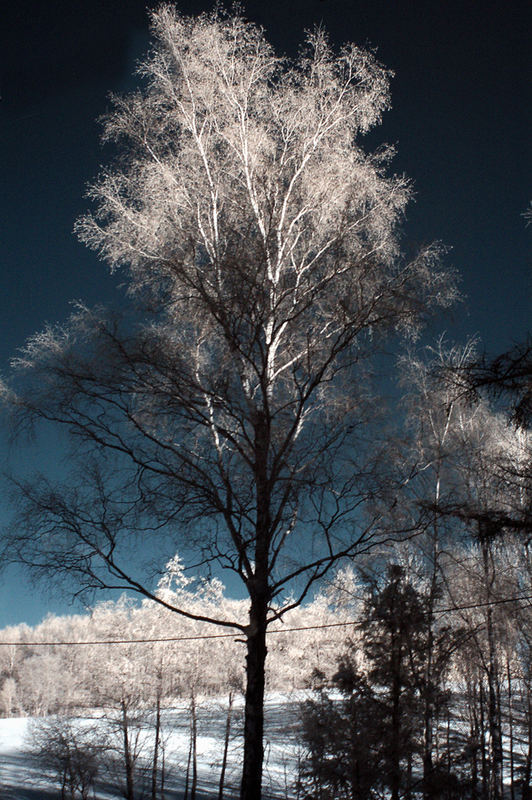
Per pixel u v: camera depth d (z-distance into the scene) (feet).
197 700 83.92
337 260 45.34
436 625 50.24
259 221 47.67
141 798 79.66
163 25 51.34
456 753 43.55
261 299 39.96
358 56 53.52
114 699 80.53
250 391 41.01
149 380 38.27
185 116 52.65
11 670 200.54
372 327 40.57
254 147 51.60
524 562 52.85
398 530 37.76
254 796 31.55
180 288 44.24
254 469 37.55
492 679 52.34
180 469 37.93
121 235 50.98
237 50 53.06
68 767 76.28
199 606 86.12
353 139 53.78
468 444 50.98
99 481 37.29
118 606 87.20
